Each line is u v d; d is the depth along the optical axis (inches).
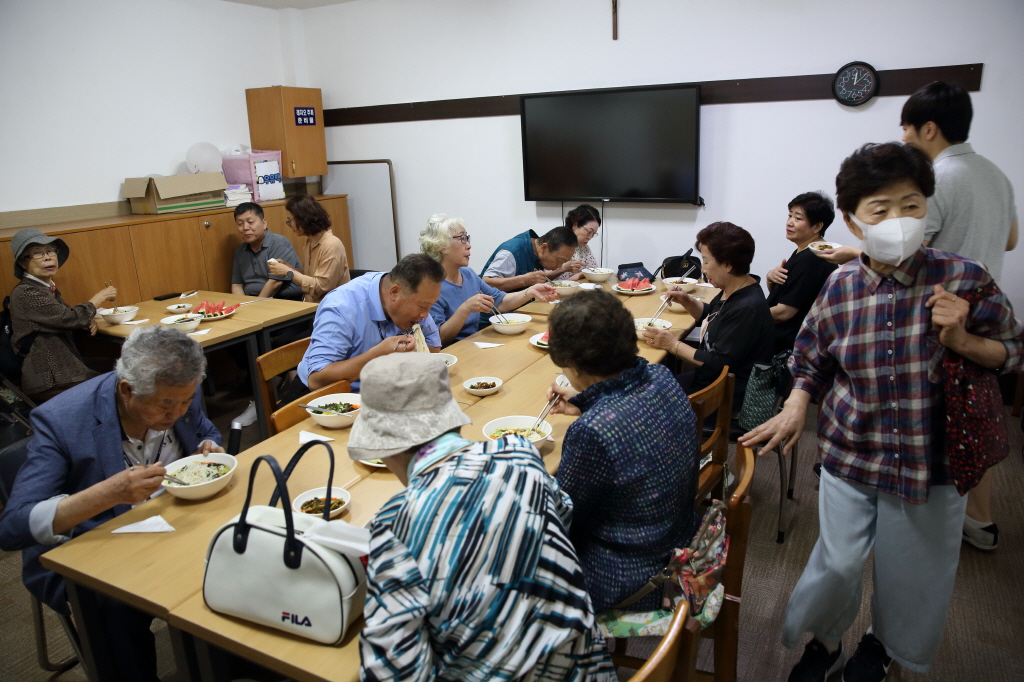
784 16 157.6
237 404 164.1
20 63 151.8
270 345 138.6
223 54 200.5
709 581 52.8
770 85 162.2
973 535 95.7
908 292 54.8
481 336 114.3
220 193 183.9
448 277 119.6
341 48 216.4
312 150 216.1
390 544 37.1
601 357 51.2
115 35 170.6
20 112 152.9
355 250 234.5
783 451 94.8
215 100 199.6
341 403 78.6
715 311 105.3
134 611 59.4
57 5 157.2
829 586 63.6
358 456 41.0
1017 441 128.3
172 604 46.6
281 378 169.3
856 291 57.5
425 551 36.9
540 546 38.6
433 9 198.5
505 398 83.4
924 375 54.8
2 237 134.2
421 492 38.2
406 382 40.4
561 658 39.2
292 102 206.1
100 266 151.6
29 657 79.8
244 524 44.0
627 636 51.0
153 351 55.6
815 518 105.1
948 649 77.2
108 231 152.3
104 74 169.2
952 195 81.3
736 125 168.4
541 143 188.9
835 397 61.4
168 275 167.6
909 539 59.4
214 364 175.5
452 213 214.1
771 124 164.7
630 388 50.7
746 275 98.0
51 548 61.7
